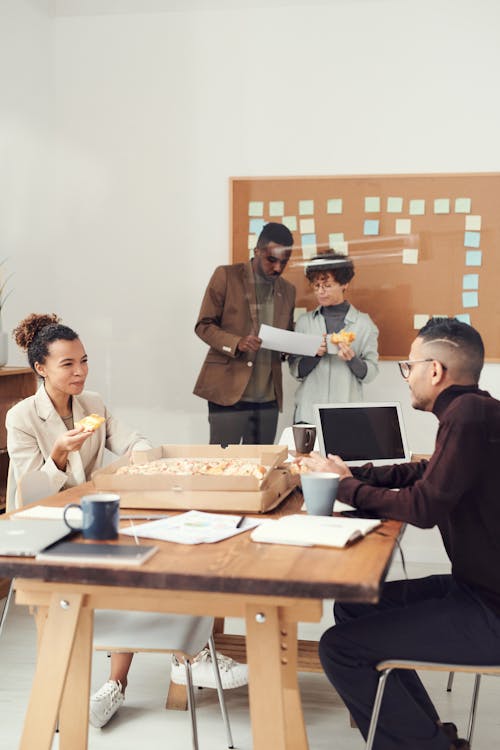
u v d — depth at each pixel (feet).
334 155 12.05
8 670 8.53
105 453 8.98
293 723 5.47
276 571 4.25
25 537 4.83
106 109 9.30
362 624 5.45
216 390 9.78
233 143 11.41
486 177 11.98
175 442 9.66
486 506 5.44
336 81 12.03
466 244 12.12
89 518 4.88
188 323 9.84
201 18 10.49
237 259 11.32
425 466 6.77
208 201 10.84
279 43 11.78
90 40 9.02
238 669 7.73
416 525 5.42
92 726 7.25
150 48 9.71
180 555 4.58
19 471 7.71
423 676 8.73
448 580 6.58
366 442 7.52
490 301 12.09
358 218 12.01
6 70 8.98
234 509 5.76
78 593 4.85
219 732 7.17
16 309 9.89
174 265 9.86
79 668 5.51
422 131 12.08
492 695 8.19
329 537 4.84
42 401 7.81
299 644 8.38
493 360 12.09
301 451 8.00
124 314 9.48
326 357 11.45
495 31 11.78
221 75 11.34
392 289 12.14
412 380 6.03
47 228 9.36
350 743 7.01
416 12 11.94
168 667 8.79
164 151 9.68
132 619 6.07
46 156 9.18
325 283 11.74
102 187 9.28
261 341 10.26
